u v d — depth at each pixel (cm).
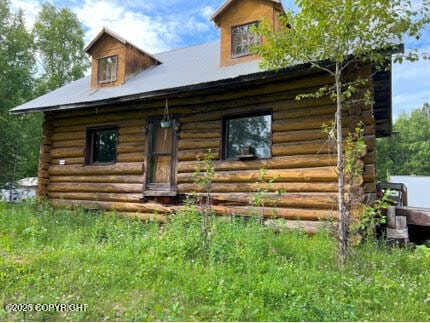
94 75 1050
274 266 428
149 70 1062
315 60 542
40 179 1052
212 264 432
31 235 602
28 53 2033
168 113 872
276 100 734
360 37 491
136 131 923
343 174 509
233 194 759
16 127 1861
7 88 1872
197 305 334
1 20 1950
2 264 421
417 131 4644
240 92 779
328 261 472
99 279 391
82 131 1017
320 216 655
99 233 644
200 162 812
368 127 621
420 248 553
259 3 807
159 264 439
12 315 304
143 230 670
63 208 960
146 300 343
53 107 982
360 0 457
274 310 324
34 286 368
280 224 641
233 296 342
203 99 829
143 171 894
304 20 489
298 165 692
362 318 310
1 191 1764
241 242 512
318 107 682
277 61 543
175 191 840
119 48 1019
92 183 976
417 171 4134
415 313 324
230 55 837
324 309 318
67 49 2673
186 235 540
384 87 807
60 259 460
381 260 481
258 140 764
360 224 477
